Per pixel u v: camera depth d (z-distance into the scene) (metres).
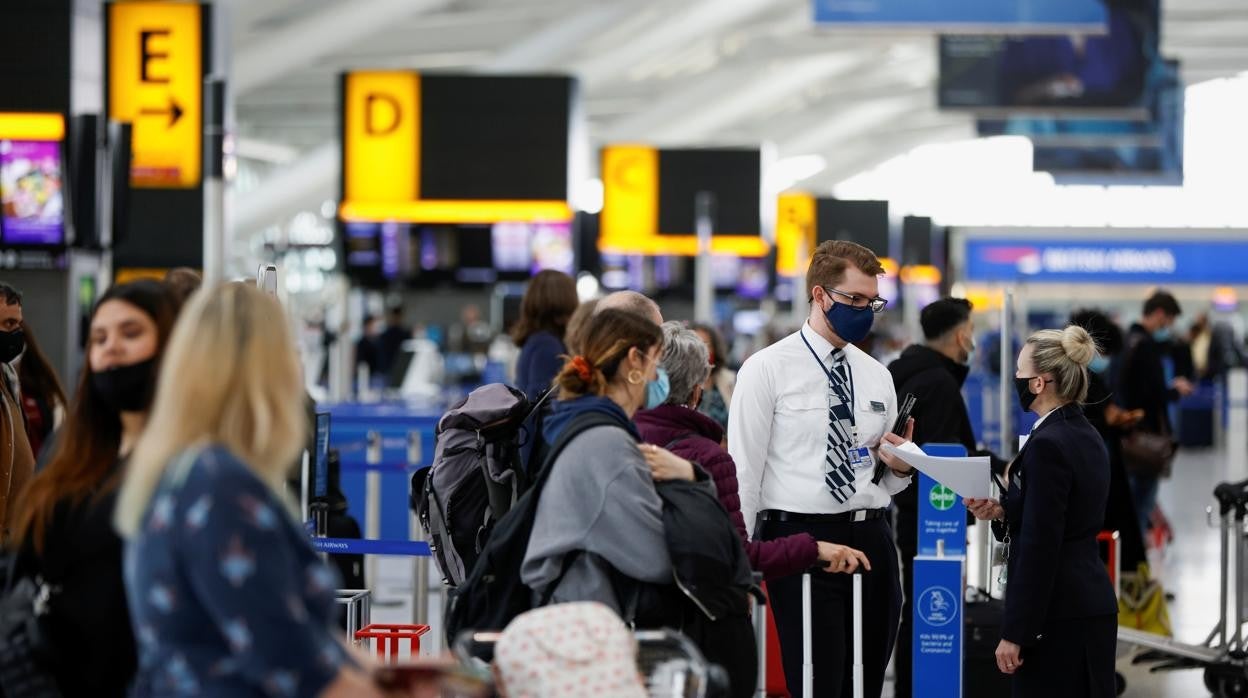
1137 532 14.30
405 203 35.12
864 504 9.30
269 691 4.55
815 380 9.32
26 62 25.78
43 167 25.27
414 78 35.03
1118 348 14.92
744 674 7.38
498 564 7.33
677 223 45.62
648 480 7.20
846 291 9.19
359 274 35.53
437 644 13.91
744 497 9.23
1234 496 12.62
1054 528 8.60
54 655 5.77
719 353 13.95
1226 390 46.97
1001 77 35.41
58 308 25.27
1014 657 8.68
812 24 31.95
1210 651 12.80
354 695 4.64
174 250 29.16
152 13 28.17
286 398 4.94
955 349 11.59
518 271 35.88
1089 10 32.09
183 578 4.62
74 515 5.79
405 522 20.95
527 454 8.34
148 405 5.83
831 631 9.20
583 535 7.10
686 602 7.35
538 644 5.96
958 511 9.14
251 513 4.60
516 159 34.94
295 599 4.61
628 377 7.47
